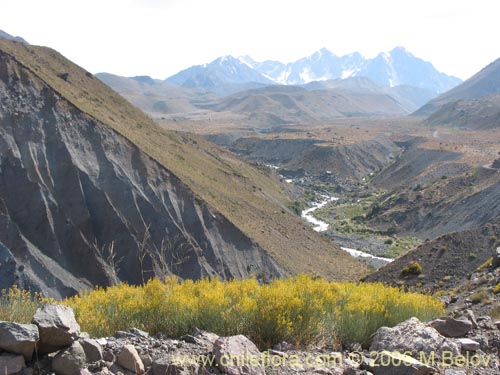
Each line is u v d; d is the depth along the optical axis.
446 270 36.53
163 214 53.00
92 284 45.62
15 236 44.00
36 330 4.88
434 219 96.25
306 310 7.07
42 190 48.84
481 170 105.38
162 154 67.69
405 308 8.84
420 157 152.00
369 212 112.75
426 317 8.92
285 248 61.56
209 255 51.72
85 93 73.00
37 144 52.44
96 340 5.66
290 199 121.38
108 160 54.97
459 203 94.69
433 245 40.47
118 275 46.50
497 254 25.94
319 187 156.62
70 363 4.87
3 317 6.77
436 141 182.75
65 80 73.00
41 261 43.62
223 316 6.79
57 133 54.12
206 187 65.38
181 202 55.81
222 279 49.53
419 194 108.06
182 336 6.49
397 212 105.00
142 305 7.07
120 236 49.25
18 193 48.16
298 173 179.62
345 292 9.24
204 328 6.84
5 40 73.31
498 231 38.28
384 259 80.94
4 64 57.66
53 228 47.38
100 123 58.09
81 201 50.16
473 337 7.63
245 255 54.22
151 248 48.38
